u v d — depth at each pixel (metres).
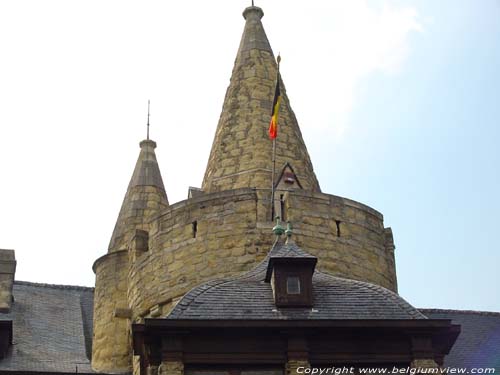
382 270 27.19
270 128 28.14
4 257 29.31
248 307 21.38
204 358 20.38
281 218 26.25
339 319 20.70
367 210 27.47
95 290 29.39
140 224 31.06
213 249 26.08
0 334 25.89
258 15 32.44
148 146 33.31
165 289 26.33
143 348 21.25
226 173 28.69
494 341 28.06
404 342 20.94
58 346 27.62
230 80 31.03
